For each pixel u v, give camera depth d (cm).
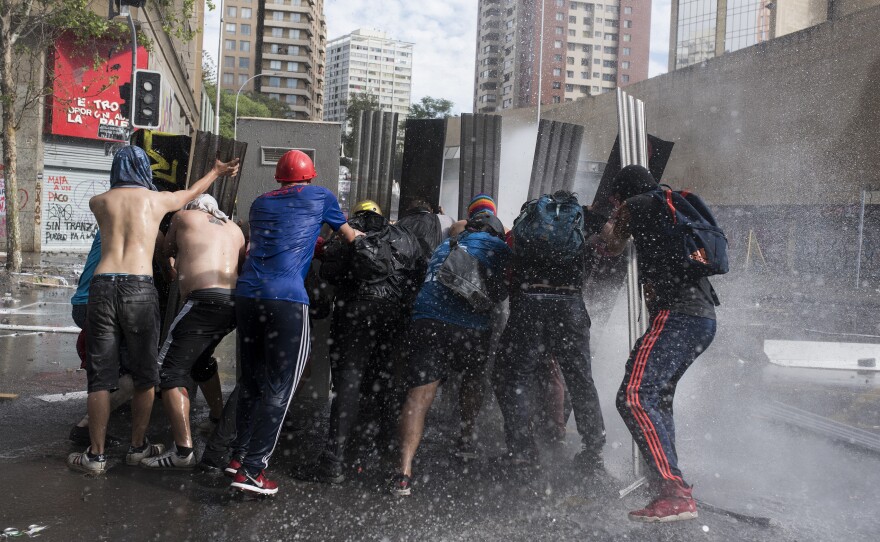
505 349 436
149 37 2377
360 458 445
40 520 331
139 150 429
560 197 442
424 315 417
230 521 339
